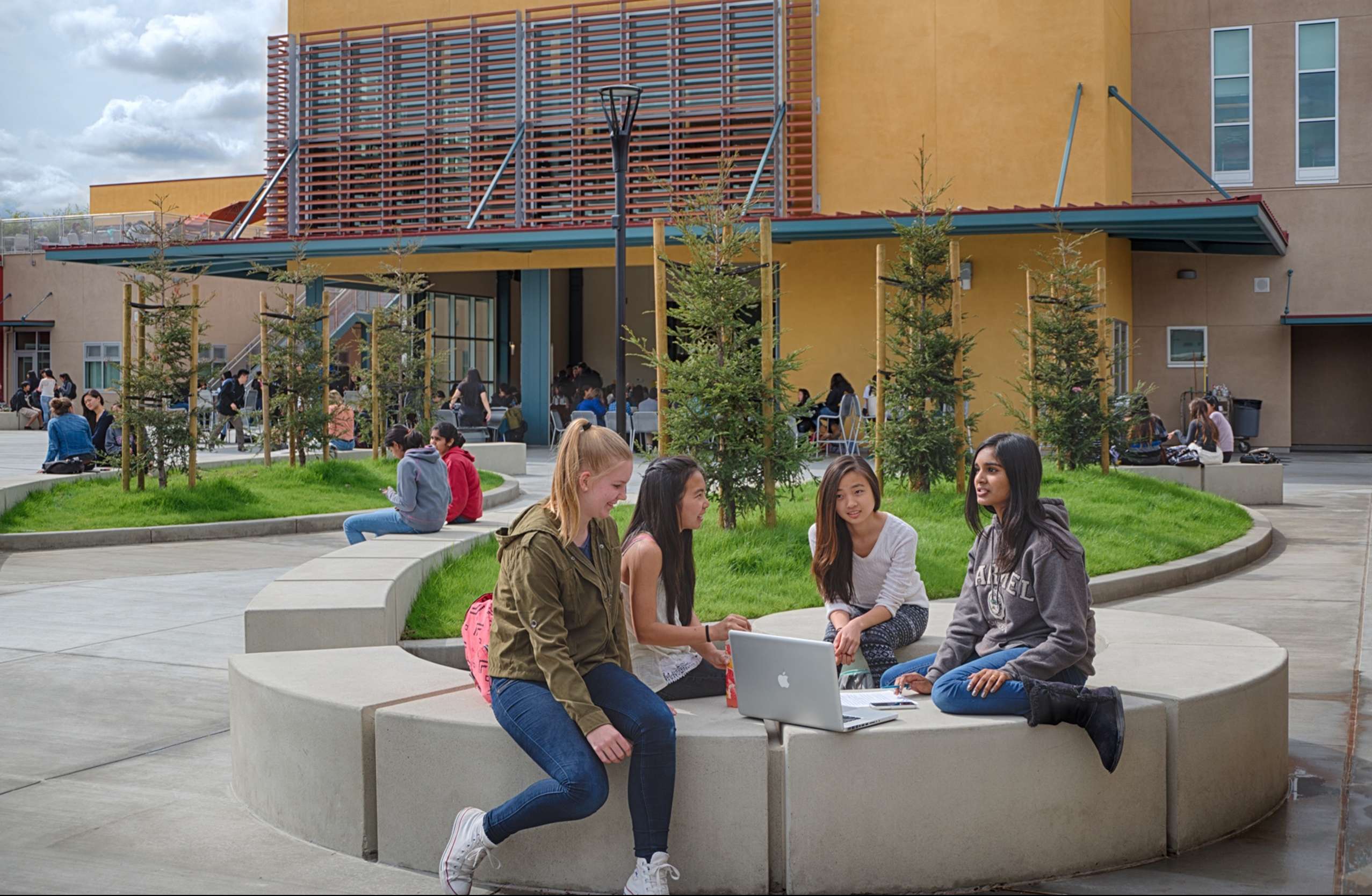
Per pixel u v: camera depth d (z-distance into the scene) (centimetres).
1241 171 2755
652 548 479
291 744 472
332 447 1909
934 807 418
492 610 445
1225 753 468
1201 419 1822
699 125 2536
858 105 2445
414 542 958
